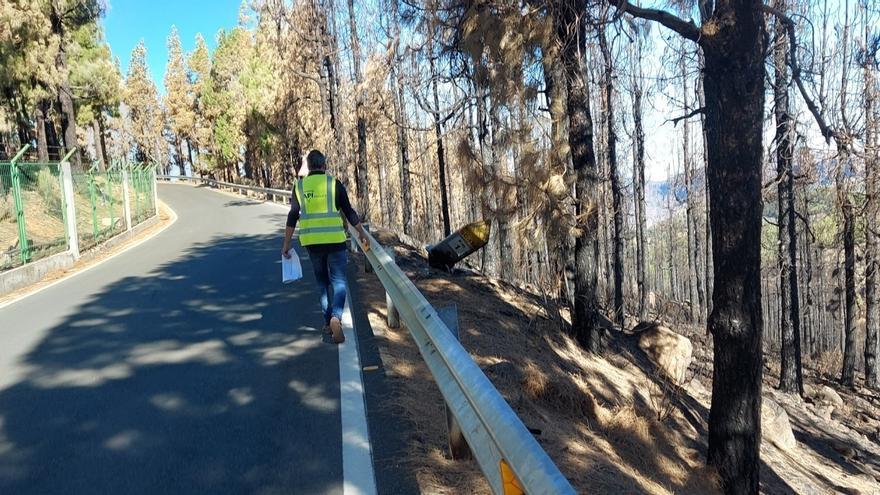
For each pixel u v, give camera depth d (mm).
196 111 62188
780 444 12250
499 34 7848
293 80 35156
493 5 7980
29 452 4238
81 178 17281
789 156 14492
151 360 6234
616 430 7117
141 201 23250
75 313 8453
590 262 10984
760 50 6168
